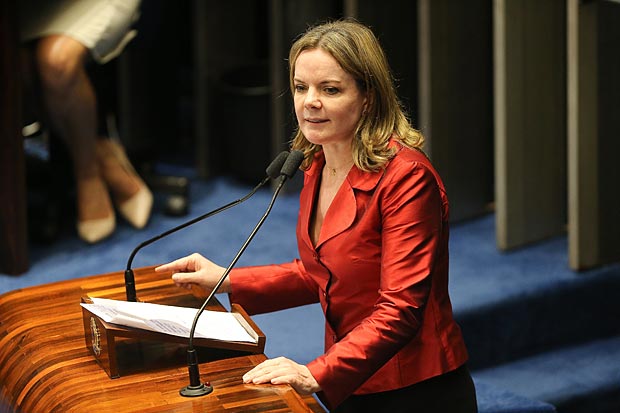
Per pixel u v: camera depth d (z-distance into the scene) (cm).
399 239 569
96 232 1255
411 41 1322
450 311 613
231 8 1527
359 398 614
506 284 1119
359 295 598
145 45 1627
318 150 628
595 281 1145
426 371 599
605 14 1119
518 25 1171
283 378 534
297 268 668
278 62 1389
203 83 1519
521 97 1198
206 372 550
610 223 1167
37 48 1178
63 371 560
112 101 1376
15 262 1154
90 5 1204
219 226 1335
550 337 1121
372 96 584
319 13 1421
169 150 1703
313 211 625
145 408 510
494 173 1368
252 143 1463
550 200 1256
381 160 577
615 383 1046
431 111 1254
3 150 1138
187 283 659
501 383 1040
